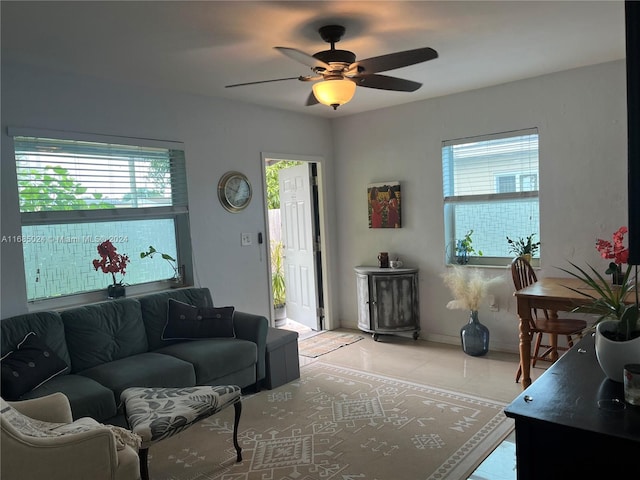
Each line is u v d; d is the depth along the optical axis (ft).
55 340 10.18
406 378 12.79
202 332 12.17
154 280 13.34
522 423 4.70
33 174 10.78
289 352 12.91
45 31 8.67
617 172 12.49
